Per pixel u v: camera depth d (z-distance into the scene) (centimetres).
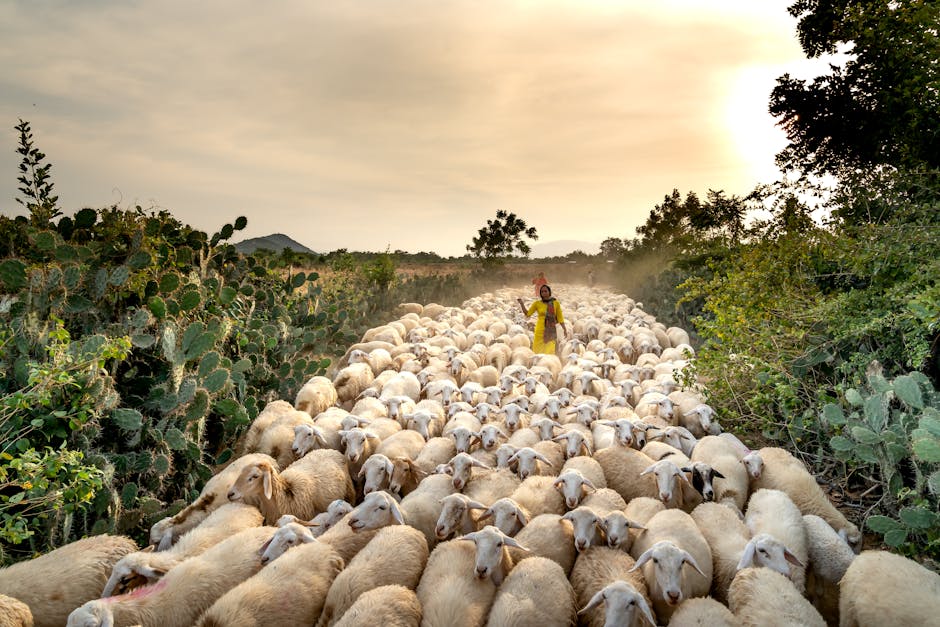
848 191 1110
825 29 1468
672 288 2681
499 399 1100
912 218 995
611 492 694
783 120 1600
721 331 1070
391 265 2789
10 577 474
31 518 582
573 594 520
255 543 559
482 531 531
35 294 775
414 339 1666
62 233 1010
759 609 445
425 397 1155
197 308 1024
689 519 591
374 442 836
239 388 987
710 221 1714
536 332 1566
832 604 559
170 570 507
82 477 541
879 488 787
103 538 545
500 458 795
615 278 4831
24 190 1144
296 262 2619
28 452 525
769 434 952
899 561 473
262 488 661
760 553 513
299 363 1254
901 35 1157
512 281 5231
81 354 640
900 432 664
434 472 767
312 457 767
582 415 970
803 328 982
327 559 534
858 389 826
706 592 536
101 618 425
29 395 572
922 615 424
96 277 833
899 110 1230
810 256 1088
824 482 838
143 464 703
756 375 978
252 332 1146
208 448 939
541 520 614
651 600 520
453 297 3238
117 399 686
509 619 456
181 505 713
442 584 495
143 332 851
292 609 479
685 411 1034
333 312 1830
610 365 1381
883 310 869
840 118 1488
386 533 569
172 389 792
